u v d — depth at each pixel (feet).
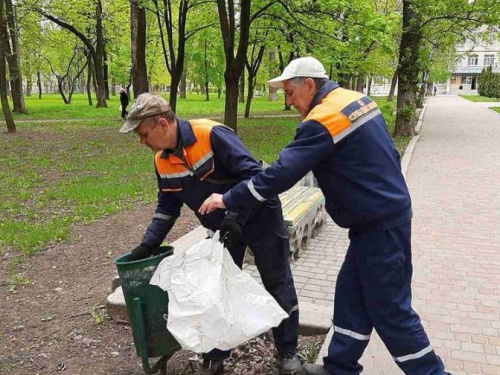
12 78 86.07
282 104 133.28
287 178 7.71
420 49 53.88
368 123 7.86
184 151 8.82
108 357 11.12
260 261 9.44
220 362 10.03
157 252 9.89
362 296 8.64
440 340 11.31
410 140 51.80
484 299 13.55
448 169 34.76
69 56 138.10
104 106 108.99
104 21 103.86
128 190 28.84
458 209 23.66
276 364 10.31
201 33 79.20
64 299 14.42
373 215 7.79
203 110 99.76
